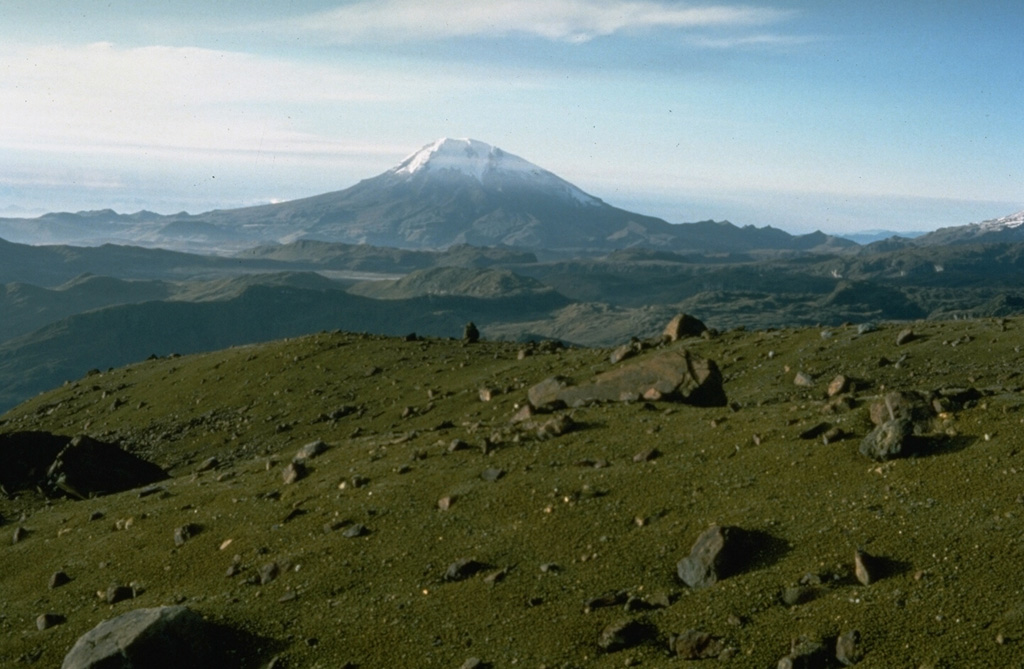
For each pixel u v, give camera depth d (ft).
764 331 183.93
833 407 87.10
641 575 65.46
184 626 66.49
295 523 88.94
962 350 141.79
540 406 115.03
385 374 208.54
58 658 72.84
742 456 80.23
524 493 82.58
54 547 101.40
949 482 64.44
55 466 139.03
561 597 65.10
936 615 51.08
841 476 70.79
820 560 60.18
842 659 49.93
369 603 70.64
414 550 77.30
